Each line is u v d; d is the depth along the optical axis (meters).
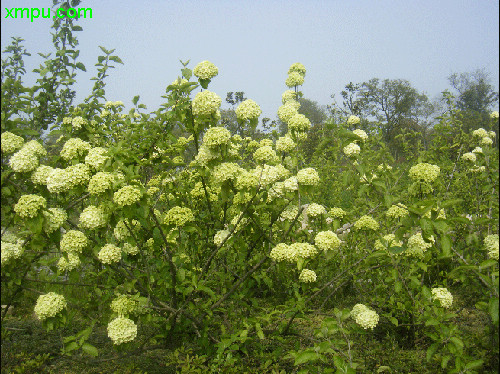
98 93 4.83
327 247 3.44
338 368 2.75
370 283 4.68
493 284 2.85
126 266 3.54
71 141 3.47
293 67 4.99
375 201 4.70
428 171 3.69
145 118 4.23
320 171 5.96
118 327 3.05
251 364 3.56
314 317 4.62
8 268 2.98
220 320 4.20
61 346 3.95
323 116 27.86
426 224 2.94
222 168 3.45
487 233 3.87
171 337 3.87
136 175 3.21
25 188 3.38
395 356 3.59
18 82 3.54
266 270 3.88
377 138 5.06
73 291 4.22
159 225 3.31
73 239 3.10
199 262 4.22
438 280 4.34
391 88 37.12
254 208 3.40
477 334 3.76
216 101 3.66
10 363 3.60
